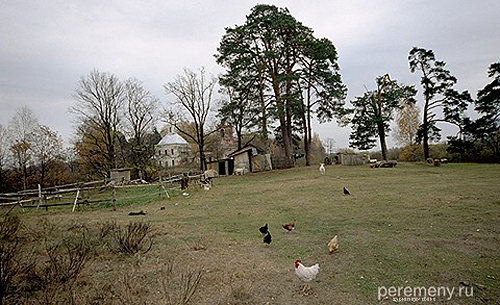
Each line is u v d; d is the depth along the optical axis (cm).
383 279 477
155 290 468
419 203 1056
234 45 3059
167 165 6272
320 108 3444
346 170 2777
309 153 3641
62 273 508
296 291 452
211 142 4966
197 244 718
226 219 1039
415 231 720
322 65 3081
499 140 3550
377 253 592
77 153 4059
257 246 694
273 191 1731
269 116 2861
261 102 3134
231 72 3064
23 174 3375
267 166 3681
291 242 710
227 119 3497
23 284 475
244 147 3788
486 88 3378
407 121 5691
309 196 1435
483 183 1457
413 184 1609
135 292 456
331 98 3200
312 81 3244
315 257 598
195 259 614
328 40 3131
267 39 3039
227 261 598
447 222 780
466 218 805
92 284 491
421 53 3544
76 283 491
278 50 3105
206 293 455
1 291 413
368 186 1647
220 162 4009
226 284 486
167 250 678
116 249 677
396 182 1753
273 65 3319
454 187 1371
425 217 849
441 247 599
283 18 2961
